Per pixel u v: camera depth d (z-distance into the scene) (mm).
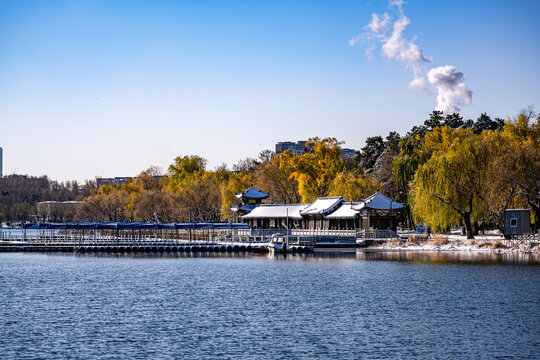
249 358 42375
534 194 98312
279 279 81188
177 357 42812
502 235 114750
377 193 131875
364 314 55969
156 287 76250
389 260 98938
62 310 60312
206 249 133500
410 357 42188
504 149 103062
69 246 142625
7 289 76188
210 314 57250
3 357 43125
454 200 108562
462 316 53938
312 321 53406
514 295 62812
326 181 163500
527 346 44188
